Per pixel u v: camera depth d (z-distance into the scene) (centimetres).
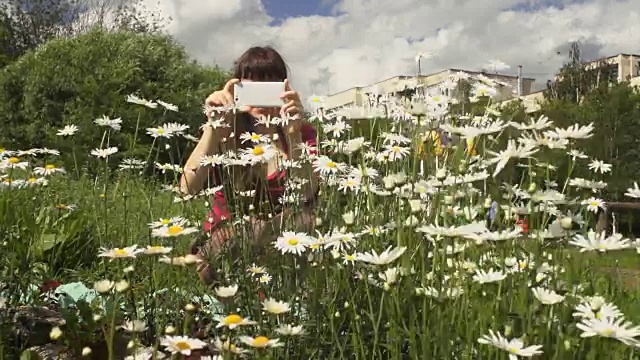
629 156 899
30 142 1241
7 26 2697
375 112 264
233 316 160
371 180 258
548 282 204
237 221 239
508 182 228
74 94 1208
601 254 197
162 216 299
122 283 169
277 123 274
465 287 181
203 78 1405
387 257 178
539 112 270
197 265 198
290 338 185
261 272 215
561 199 204
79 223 344
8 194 294
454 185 217
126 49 1323
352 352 197
